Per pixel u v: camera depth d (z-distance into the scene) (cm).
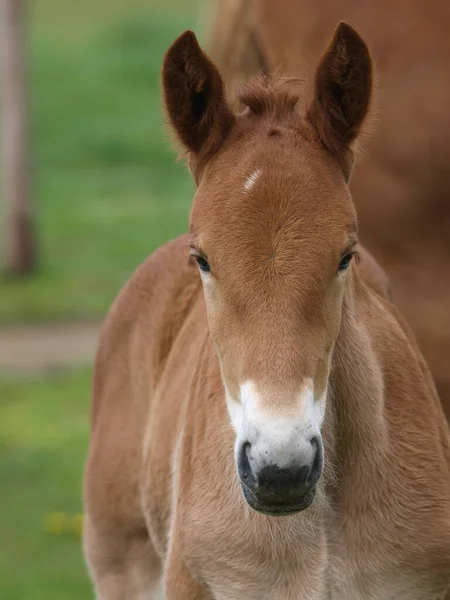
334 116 720
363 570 757
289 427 635
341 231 676
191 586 794
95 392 1051
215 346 732
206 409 793
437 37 1348
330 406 745
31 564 1431
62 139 4619
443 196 1357
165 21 6519
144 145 4556
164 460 876
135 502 966
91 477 999
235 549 755
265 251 665
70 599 1324
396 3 1364
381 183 1372
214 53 1437
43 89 5275
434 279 1362
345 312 740
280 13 1401
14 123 3159
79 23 7019
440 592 768
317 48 1397
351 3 1388
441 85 1345
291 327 654
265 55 1354
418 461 765
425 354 1357
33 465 1770
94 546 1002
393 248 1383
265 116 736
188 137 746
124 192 3959
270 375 646
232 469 757
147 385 974
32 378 2281
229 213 678
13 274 3139
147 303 1001
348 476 753
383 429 754
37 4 7875
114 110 5025
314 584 752
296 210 672
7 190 3159
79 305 2812
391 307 871
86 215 3669
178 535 799
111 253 3266
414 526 751
